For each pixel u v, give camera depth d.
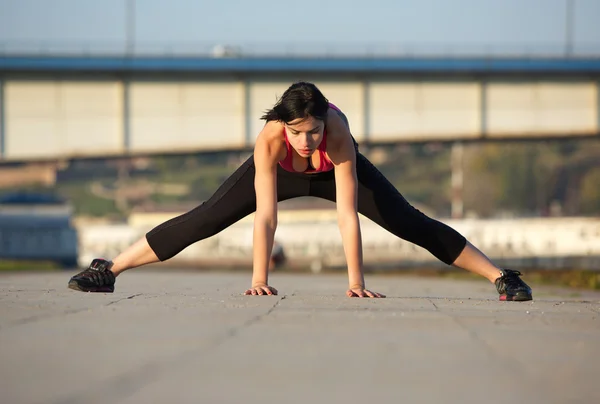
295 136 7.89
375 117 42.38
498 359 4.31
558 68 41.78
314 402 3.19
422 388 3.50
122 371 3.81
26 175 198.38
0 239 68.06
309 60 41.47
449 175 191.50
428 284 21.62
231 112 41.94
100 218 164.38
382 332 5.32
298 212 91.56
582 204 130.12
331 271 45.38
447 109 42.50
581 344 5.00
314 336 5.08
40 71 40.66
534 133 42.53
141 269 46.81
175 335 5.07
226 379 3.65
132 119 41.56
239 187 8.95
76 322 5.71
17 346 4.58
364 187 8.77
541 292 17.80
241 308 6.84
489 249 58.19
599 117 42.38
